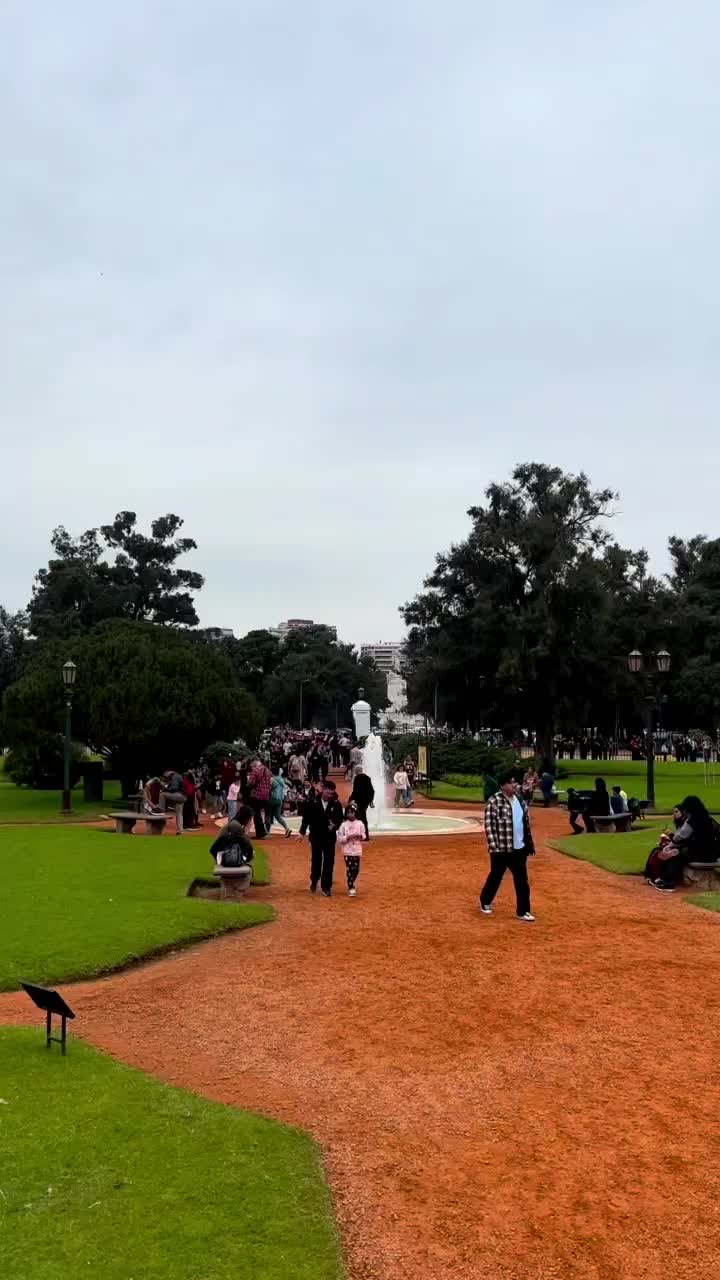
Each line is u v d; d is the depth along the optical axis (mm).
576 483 61812
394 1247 6047
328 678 127375
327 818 18109
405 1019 10594
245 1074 8984
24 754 42844
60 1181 6602
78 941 13484
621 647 61406
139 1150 7082
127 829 27203
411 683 67188
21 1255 5711
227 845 17922
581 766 64375
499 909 16703
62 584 91562
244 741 48344
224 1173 6789
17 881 18000
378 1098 8414
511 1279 5734
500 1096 8469
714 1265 5902
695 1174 7039
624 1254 6008
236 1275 5605
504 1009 10930
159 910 15508
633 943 14070
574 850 23469
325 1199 6543
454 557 63219
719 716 76812
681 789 44344
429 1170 7066
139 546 98312
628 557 62250
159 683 39688
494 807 15820
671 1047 9711
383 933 14805
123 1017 10750
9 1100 7961
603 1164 7180
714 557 91375
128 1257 5727
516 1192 6750
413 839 27203
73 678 33531
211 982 12164
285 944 14156
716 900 17094
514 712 61344
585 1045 9766
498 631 59969
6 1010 10984
